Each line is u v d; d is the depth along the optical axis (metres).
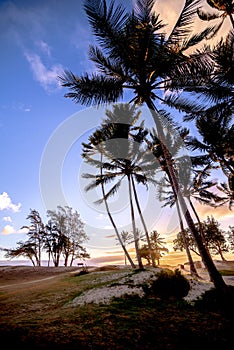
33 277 20.36
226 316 5.11
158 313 5.34
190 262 14.80
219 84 8.18
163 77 8.33
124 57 7.68
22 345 3.47
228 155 15.91
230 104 9.26
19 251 31.69
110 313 5.31
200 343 3.75
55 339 3.71
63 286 10.24
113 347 3.53
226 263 30.72
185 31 7.14
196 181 19.22
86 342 3.65
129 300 6.54
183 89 8.45
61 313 5.46
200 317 5.06
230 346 3.66
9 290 11.11
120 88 8.16
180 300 6.47
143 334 4.07
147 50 7.59
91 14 6.63
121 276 11.09
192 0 6.64
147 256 31.09
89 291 8.17
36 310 6.03
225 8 12.15
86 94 7.73
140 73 8.14
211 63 7.75
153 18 7.06
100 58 7.81
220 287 6.24
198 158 18.30
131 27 7.07
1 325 4.54
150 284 8.25
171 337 3.97
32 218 34.00
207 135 14.26
